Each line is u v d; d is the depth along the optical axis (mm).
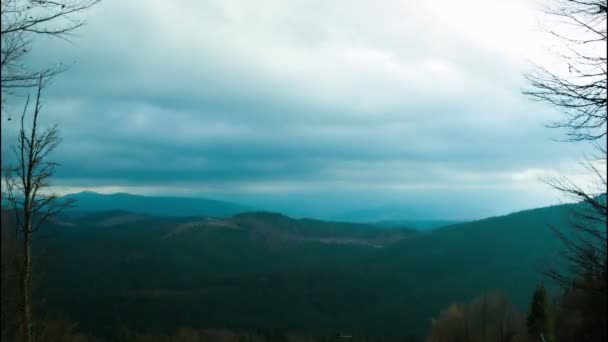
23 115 9805
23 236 9969
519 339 21266
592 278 8297
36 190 10023
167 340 62531
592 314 10695
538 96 7590
